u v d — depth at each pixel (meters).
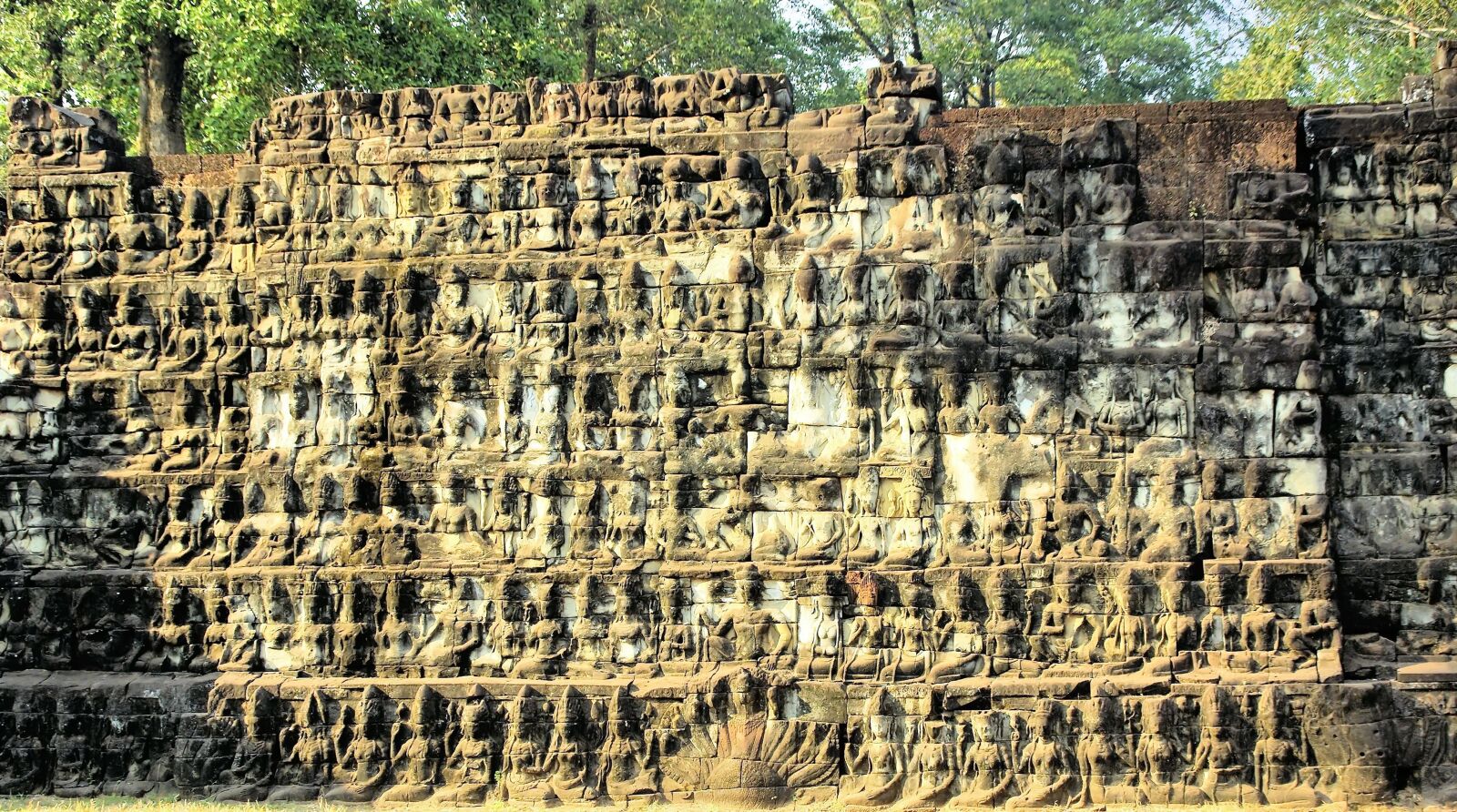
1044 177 19.52
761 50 42.81
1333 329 19.45
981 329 19.42
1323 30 35.44
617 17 39.28
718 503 19.88
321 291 20.77
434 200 20.84
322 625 20.39
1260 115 19.25
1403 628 19.08
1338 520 19.33
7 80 31.38
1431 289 19.33
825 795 18.92
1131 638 18.80
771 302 19.94
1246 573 18.69
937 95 20.00
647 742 19.28
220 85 30.06
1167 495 18.94
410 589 20.33
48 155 21.84
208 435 21.22
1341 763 18.02
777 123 20.19
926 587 19.23
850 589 19.38
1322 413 19.11
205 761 19.92
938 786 18.67
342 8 30.77
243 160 21.56
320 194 21.03
